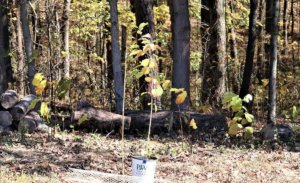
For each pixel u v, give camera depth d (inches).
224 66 722.2
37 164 346.6
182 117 500.1
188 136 485.1
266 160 402.6
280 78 839.1
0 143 415.5
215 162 387.5
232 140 477.7
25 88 761.6
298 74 880.9
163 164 371.2
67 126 503.8
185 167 364.8
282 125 500.1
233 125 273.9
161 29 857.5
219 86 713.0
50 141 436.8
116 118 495.5
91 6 872.9
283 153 430.6
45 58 843.4
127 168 350.6
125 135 497.4
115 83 533.3
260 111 751.1
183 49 563.5
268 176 352.8
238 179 339.9
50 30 841.5
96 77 937.5
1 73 615.2
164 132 502.0
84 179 283.6
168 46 890.1
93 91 823.7
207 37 721.0
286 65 960.3
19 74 766.5
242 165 381.4
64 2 828.6
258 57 846.5
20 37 821.9
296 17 1314.0
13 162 350.9
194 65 864.9
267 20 820.6
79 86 773.9
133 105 717.9
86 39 921.5
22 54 804.6
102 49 970.1
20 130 465.7
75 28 895.1
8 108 472.4
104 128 496.7
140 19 604.7
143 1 602.5
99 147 421.4
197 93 847.1
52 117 539.5
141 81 613.6
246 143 468.1
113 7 536.1
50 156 377.4
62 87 321.4
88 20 889.5
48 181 297.4
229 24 864.3
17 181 295.4
